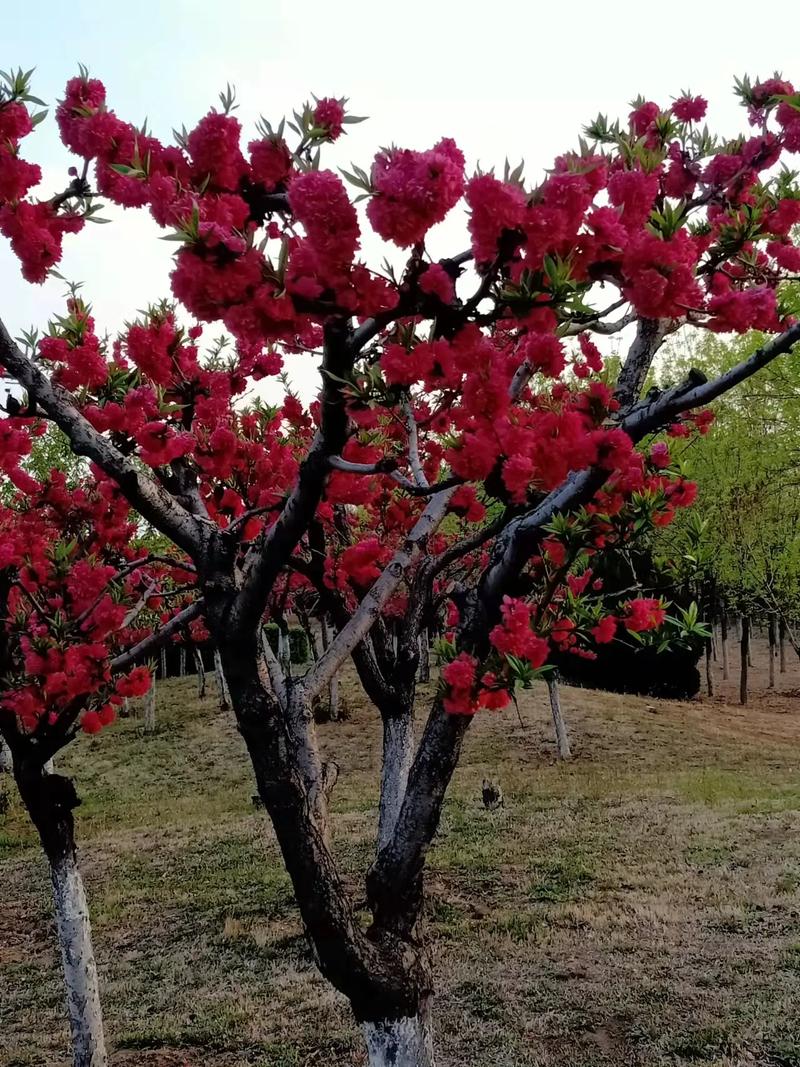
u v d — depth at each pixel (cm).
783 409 1792
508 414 280
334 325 247
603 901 884
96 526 579
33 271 328
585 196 200
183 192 251
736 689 2836
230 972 789
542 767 1633
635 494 377
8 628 554
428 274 217
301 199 201
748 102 362
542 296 214
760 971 696
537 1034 631
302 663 2689
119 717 2388
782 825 1110
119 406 401
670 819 1188
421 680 2316
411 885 383
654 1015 641
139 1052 645
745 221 343
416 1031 368
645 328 426
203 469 469
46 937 957
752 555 1944
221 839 1255
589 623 397
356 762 1784
